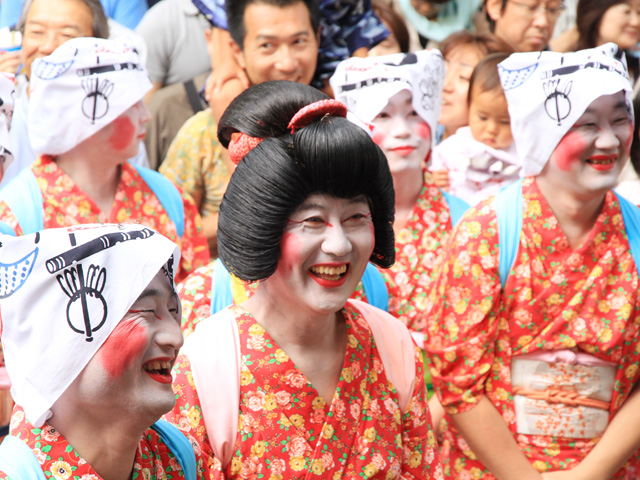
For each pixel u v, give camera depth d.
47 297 1.60
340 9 4.16
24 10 3.93
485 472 2.96
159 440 1.84
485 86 3.97
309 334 2.06
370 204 1.98
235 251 1.95
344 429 2.06
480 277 2.79
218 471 2.00
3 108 2.96
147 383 1.68
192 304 2.61
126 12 4.60
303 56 3.88
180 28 4.48
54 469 1.63
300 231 1.92
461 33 4.50
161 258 1.67
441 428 3.29
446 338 2.86
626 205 2.86
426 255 3.47
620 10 4.64
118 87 3.30
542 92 2.68
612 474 2.80
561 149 2.68
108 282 1.62
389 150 3.37
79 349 1.60
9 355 1.64
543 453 2.81
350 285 1.99
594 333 2.77
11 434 1.69
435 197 3.55
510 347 2.82
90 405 1.63
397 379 2.18
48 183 3.32
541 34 4.73
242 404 2.03
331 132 1.87
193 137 4.17
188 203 3.63
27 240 1.61
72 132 3.26
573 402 2.79
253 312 2.12
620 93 2.64
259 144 1.96
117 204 3.42
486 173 4.04
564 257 2.79
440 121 4.55
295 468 2.02
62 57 3.23
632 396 2.86
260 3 3.80
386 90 3.32
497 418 2.82
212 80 4.06
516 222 2.78
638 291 2.79
